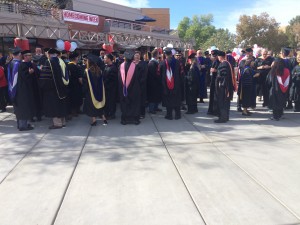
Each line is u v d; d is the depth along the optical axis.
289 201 3.97
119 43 26.50
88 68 7.85
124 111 8.15
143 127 7.94
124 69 7.99
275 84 8.20
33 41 19.72
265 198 4.05
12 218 3.71
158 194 4.21
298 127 7.67
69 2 32.16
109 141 6.69
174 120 8.78
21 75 7.43
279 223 3.49
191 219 3.60
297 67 9.45
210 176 4.76
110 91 8.77
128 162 5.39
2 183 4.66
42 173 4.99
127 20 42.91
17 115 7.57
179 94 8.73
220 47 47.97
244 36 47.62
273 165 5.16
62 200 4.11
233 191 4.27
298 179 4.61
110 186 4.48
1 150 6.19
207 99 12.99
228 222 3.53
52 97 7.60
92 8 36.44
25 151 6.11
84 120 8.91
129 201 4.04
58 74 7.53
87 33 24.88
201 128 7.73
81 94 9.38
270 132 7.22
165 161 5.41
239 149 6.00
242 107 9.54
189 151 5.93
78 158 5.64
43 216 3.73
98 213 3.77
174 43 38.44
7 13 18.59
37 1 14.09
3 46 17.78
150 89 9.43
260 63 10.41
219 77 8.14
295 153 5.71
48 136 7.18
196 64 9.58
